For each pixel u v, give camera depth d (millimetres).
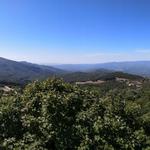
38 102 16938
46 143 15070
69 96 17016
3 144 14141
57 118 15688
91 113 16672
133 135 16578
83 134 15438
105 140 15438
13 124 15375
